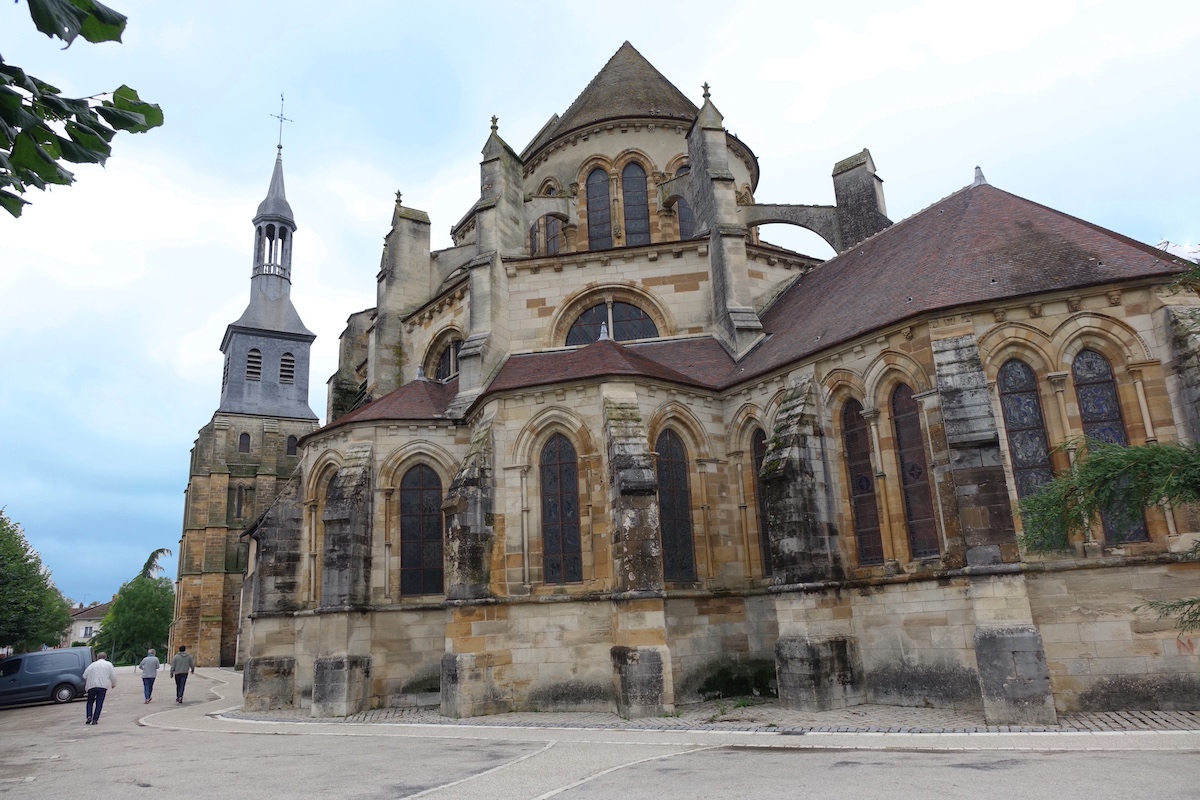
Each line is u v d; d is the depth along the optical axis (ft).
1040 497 43.96
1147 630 57.52
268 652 94.07
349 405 136.98
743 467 83.46
